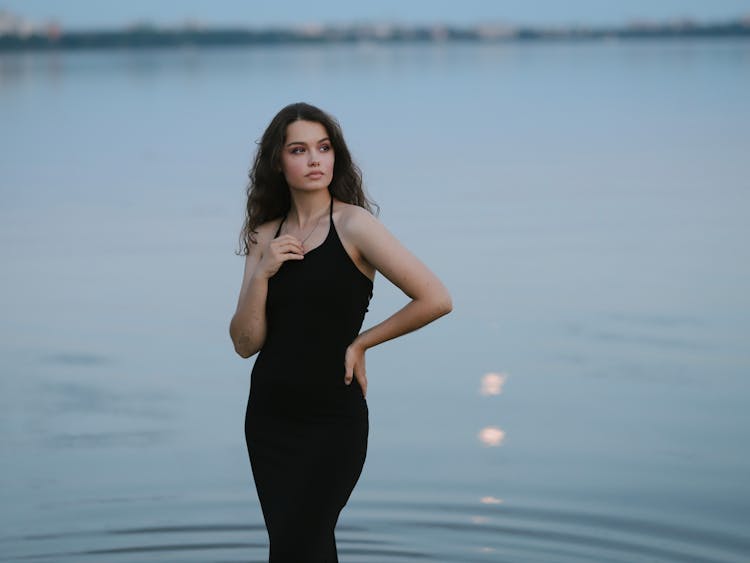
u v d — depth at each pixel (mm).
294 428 4340
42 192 18500
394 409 7664
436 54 118438
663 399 7734
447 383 8188
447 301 4277
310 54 132750
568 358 8734
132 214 16047
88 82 55000
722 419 7340
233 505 6215
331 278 4285
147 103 38156
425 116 30828
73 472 6684
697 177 18641
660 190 17344
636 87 41719
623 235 13742
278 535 4273
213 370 8734
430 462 6703
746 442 6938
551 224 14562
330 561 4324
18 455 6957
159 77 59625
